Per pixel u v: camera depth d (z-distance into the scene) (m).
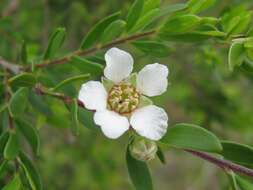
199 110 0.19
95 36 0.10
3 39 0.16
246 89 0.23
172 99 0.23
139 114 0.09
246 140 0.22
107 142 0.23
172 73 0.20
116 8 0.19
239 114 0.18
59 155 0.23
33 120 0.14
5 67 0.11
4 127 0.10
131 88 0.10
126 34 0.10
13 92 0.11
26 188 0.10
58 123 0.13
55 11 0.18
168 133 0.09
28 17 0.19
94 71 0.10
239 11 0.11
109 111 0.09
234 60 0.09
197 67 0.19
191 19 0.10
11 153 0.09
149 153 0.09
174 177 0.35
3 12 0.17
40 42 0.19
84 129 0.22
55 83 0.11
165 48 0.10
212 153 0.09
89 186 0.24
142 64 0.18
